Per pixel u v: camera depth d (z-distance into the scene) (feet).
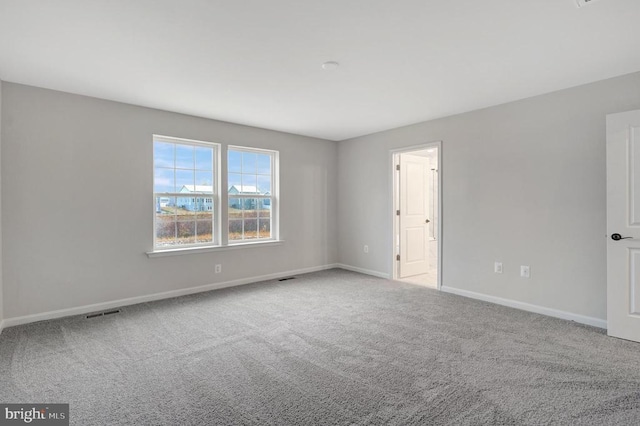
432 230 23.89
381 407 6.30
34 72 9.64
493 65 9.24
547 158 11.41
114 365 7.92
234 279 15.64
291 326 10.42
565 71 9.61
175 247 13.99
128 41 7.86
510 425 5.77
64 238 11.31
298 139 18.04
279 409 6.24
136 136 12.76
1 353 8.53
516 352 8.55
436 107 13.05
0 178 10.09
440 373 7.53
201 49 8.29
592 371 7.57
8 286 10.36
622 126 9.25
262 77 10.08
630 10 6.57
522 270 12.05
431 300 13.20
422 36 7.68
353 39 7.83
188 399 6.57
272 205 17.38
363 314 11.53
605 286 10.20
